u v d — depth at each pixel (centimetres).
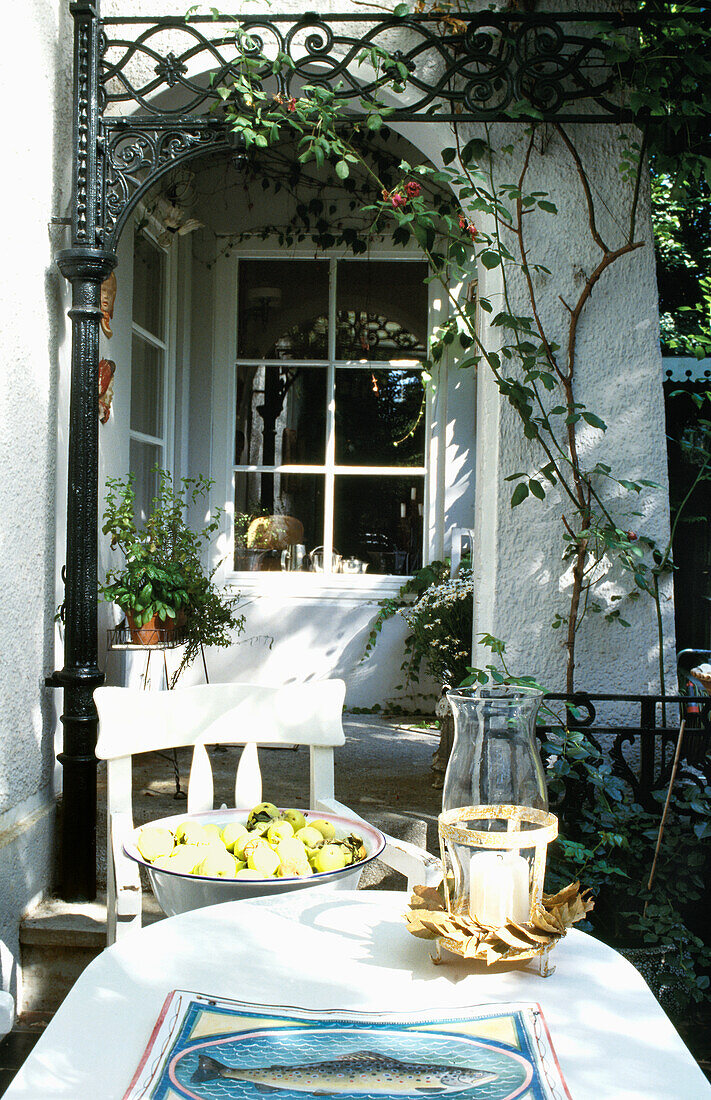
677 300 888
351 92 300
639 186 309
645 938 261
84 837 305
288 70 301
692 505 504
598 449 314
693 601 503
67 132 334
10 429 288
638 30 296
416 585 551
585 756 268
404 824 334
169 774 417
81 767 304
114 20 306
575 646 314
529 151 304
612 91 298
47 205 316
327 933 138
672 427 507
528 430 302
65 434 341
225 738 230
